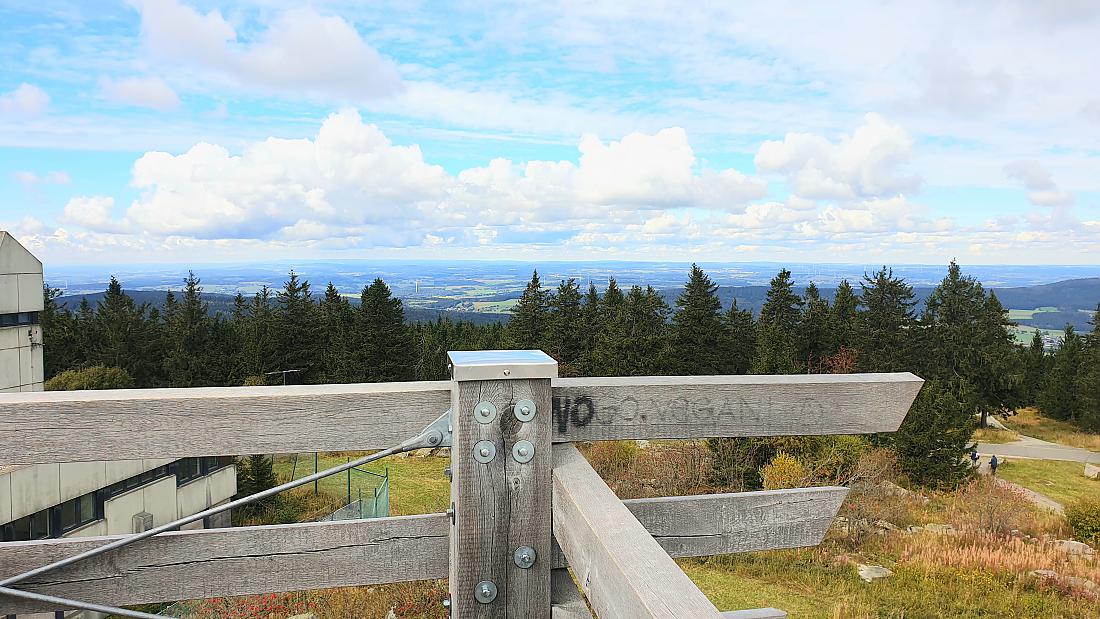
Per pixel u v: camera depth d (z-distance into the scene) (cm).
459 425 142
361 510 1410
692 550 159
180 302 3909
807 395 160
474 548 144
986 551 1169
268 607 770
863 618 908
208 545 148
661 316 3809
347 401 147
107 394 142
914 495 1669
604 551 109
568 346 3616
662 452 1577
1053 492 1998
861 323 3609
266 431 145
